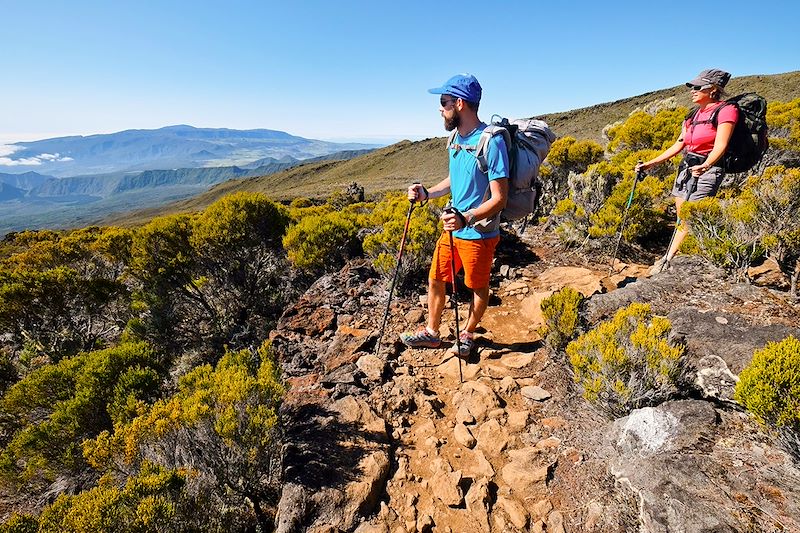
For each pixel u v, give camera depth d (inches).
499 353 182.4
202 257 421.4
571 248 309.6
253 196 421.4
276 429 135.8
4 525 112.0
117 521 103.3
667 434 109.9
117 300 429.4
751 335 130.2
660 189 313.0
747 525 85.0
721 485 94.3
